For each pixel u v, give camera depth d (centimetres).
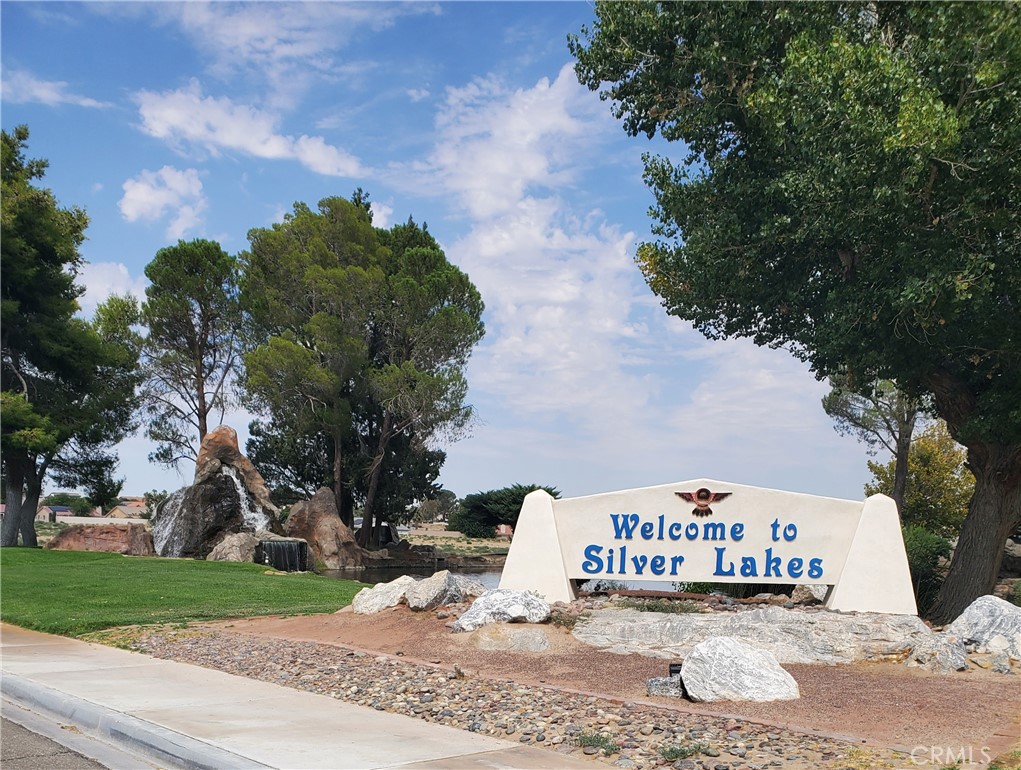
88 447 4488
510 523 6825
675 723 758
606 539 1343
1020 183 1482
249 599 1838
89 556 3098
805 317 2142
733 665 862
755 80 1848
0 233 3600
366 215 5369
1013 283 1566
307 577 2702
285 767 633
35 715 874
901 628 1095
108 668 1068
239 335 5409
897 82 1475
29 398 3912
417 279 5025
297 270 4841
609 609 1274
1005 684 918
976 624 1071
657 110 2044
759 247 1955
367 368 4981
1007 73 1428
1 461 3900
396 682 945
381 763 645
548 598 1334
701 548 1308
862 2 1717
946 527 3888
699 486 1320
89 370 4084
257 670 1045
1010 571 2462
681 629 1121
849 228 1608
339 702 870
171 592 1919
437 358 4984
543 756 668
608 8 1945
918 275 1568
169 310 5119
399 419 5150
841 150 1546
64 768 682
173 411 5553
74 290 4447
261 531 3953
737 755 662
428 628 1229
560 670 1004
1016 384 1636
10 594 1872
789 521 1283
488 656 1076
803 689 889
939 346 1681
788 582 1268
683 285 2264
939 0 1454
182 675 1020
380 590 1442
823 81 1537
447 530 9356
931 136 1398
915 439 3953
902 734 730
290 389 4778
